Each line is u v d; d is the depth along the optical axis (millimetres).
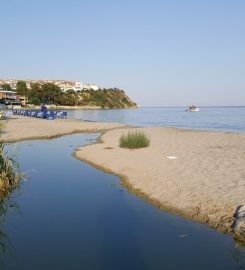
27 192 11438
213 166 13672
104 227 8242
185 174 12547
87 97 170250
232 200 9203
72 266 6363
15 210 9633
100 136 29312
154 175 12859
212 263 6422
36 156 18781
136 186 11852
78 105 154750
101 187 11992
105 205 9969
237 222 7766
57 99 141875
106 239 7527
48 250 7051
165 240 7465
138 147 20219
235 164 13852
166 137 27125
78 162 16859
